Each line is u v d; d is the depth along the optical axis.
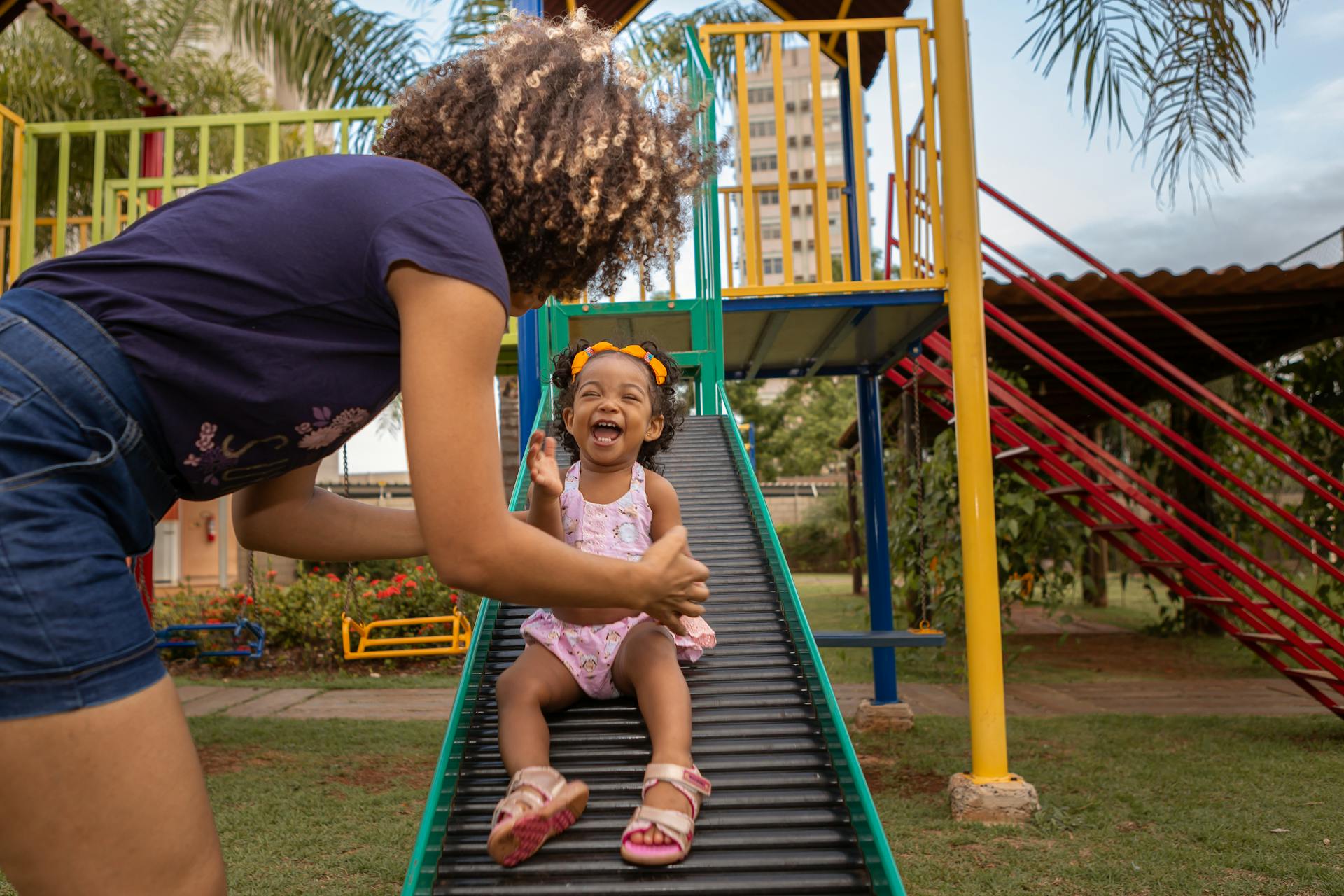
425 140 1.33
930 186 4.50
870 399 6.34
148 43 11.51
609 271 1.51
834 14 6.04
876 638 4.76
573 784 1.82
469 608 9.44
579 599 1.26
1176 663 8.51
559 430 3.30
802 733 2.15
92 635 1.03
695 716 2.22
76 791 1.03
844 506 24.16
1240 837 3.57
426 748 5.38
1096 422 11.38
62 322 1.09
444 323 1.10
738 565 3.04
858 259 5.50
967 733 5.67
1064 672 8.08
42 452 1.04
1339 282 6.68
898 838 3.68
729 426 4.11
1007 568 7.71
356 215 1.17
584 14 1.47
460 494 1.08
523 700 2.08
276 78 13.09
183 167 12.02
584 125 1.31
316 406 1.21
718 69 10.88
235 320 1.15
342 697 7.34
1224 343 8.68
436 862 1.78
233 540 20.11
